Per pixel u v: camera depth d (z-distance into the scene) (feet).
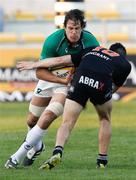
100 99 78.69
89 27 239.91
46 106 86.84
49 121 81.20
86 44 83.25
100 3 263.90
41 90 85.66
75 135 121.29
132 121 148.46
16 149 101.96
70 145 106.73
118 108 178.50
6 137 118.21
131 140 114.11
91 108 180.55
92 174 76.74
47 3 268.82
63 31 82.84
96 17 257.75
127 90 198.80
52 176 75.00
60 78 82.23
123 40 221.25
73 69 82.17
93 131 128.26
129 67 79.66
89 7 262.88
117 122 146.61
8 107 181.47
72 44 82.58
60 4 144.97
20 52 199.93
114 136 120.78
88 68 77.87
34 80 197.88
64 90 82.48
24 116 158.40
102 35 215.10
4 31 258.98
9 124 141.90
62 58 80.18
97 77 77.56
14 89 199.21
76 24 80.18
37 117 87.40
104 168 81.82
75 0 145.69
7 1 273.33
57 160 77.25
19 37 218.79
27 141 80.89
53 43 82.48
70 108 77.92
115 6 262.47
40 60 83.51
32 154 84.64
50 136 120.16
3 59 199.52
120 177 74.64
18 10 269.44
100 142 82.17
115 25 249.34
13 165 80.89
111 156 94.22
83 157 92.79
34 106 86.84
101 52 79.30
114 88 81.92
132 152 98.89
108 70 78.07
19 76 198.70
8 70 199.31
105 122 81.71
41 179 73.15
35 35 223.30
